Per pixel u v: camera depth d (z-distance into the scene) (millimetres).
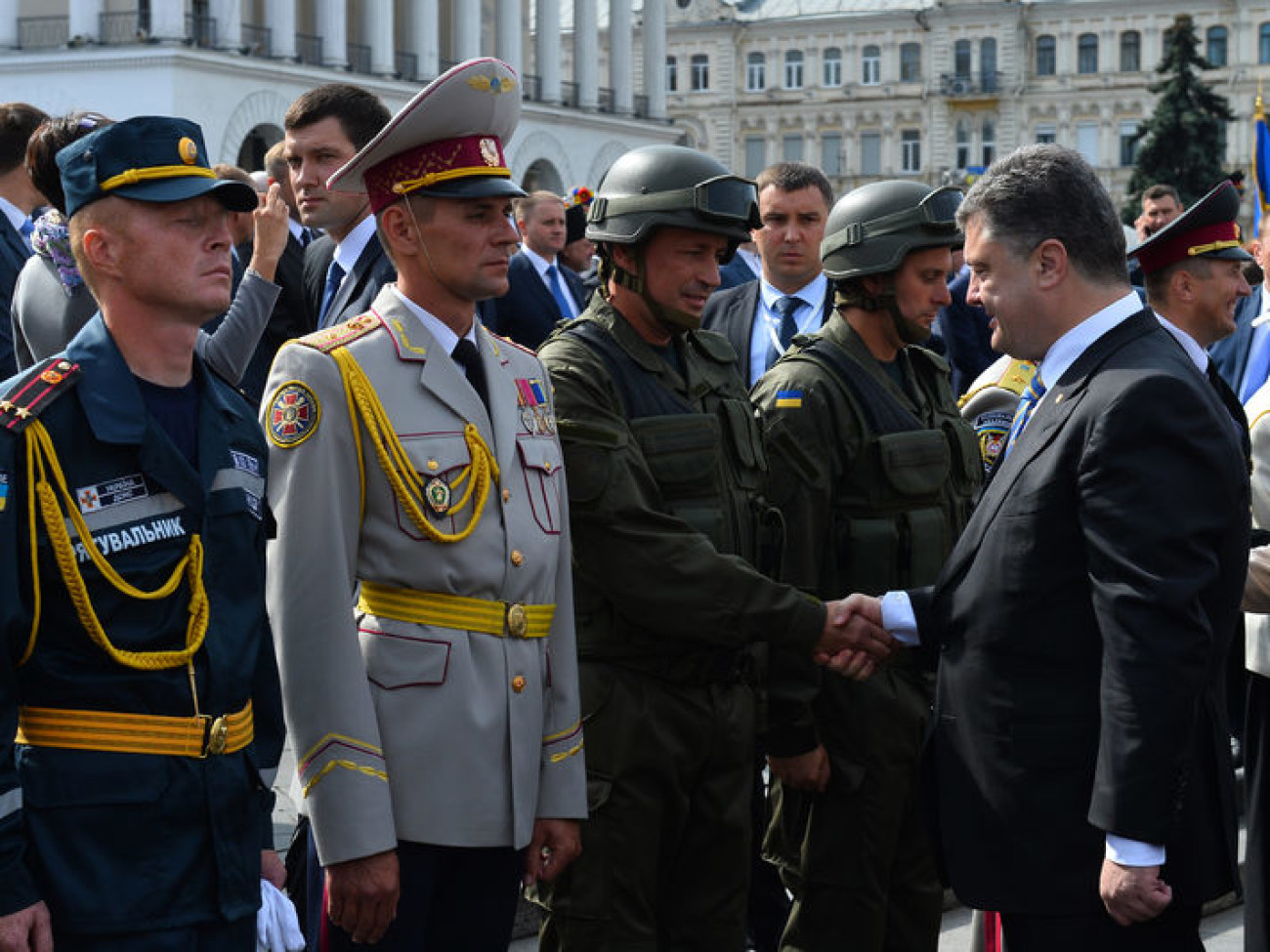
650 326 4070
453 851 3420
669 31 72750
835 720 4332
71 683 2918
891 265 4355
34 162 3744
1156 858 3162
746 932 4477
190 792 2990
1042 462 3346
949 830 3510
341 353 3350
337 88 5168
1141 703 3127
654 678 3965
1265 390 4695
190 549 3035
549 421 3631
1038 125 69562
